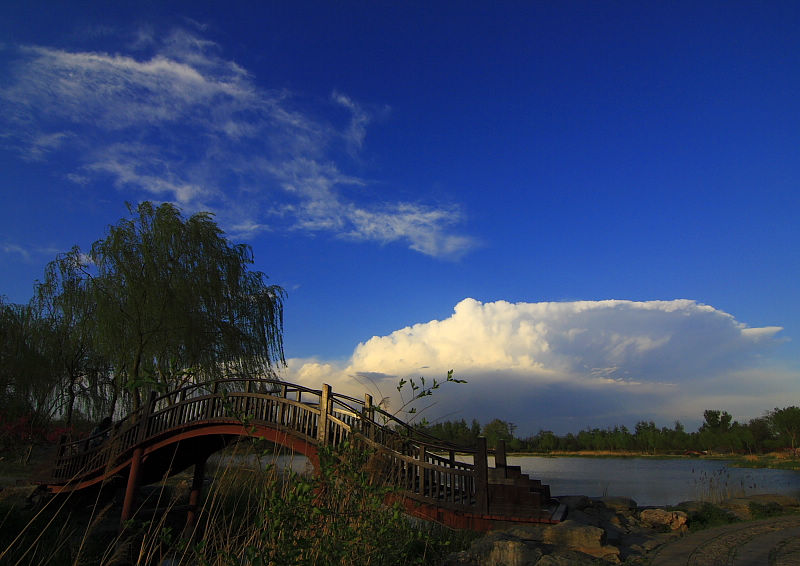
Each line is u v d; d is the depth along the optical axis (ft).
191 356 64.03
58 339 77.46
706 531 28.02
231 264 73.26
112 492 47.50
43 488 46.34
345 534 12.30
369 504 13.38
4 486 48.70
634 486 88.69
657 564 20.42
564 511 30.48
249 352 72.79
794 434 177.17
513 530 25.63
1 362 73.05
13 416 69.21
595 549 22.88
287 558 10.34
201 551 12.62
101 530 38.17
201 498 46.98
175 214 70.03
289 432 32.63
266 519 11.84
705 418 254.68
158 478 48.57
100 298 62.69
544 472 138.41
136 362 62.49
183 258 68.80
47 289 71.92
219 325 70.28
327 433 30.71
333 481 12.74
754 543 23.97
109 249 63.26
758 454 197.98
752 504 36.73
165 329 63.57
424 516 28.94
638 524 31.04
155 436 41.32
